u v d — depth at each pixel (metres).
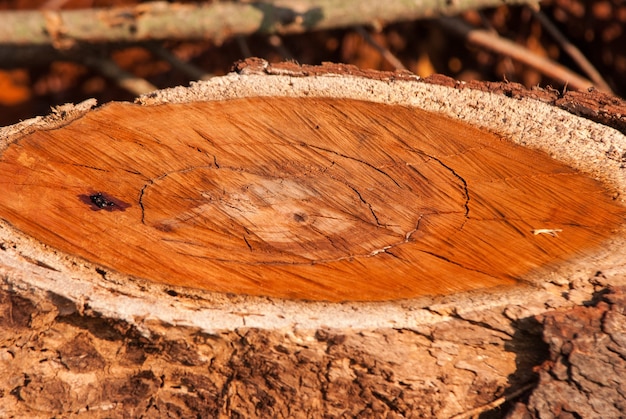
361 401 1.11
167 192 1.17
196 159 1.20
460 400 1.11
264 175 1.19
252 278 1.11
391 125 1.24
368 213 1.16
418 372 1.10
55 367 1.12
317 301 1.10
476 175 1.19
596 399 1.07
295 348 1.09
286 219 1.15
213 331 1.08
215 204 1.16
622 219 1.16
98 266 1.11
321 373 1.10
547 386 1.08
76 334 1.11
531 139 1.22
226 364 1.11
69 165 1.18
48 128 1.21
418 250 1.13
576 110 1.25
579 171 1.20
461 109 1.25
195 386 1.12
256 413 1.12
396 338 1.09
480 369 1.10
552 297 1.10
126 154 1.19
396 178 1.19
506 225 1.15
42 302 1.09
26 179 1.16
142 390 1.12
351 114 1.25
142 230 1.13
